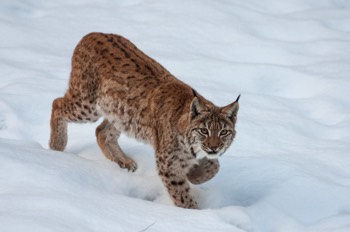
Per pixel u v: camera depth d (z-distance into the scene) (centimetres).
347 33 1741
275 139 1193
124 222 793
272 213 925
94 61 1111
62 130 1172
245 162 1076
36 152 978
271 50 1622
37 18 1797
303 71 1490
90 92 1125
